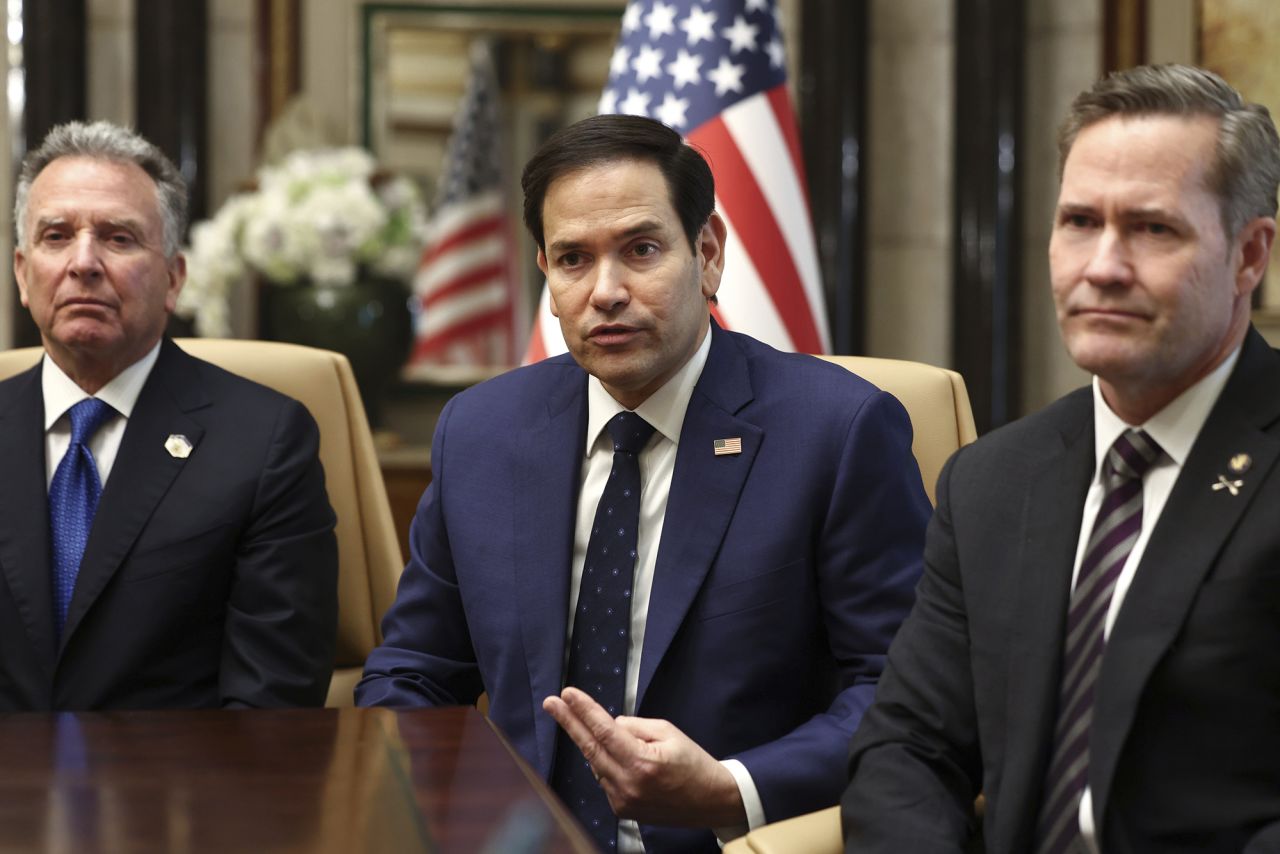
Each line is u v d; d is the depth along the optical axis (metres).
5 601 2.51
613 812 2.02
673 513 2.11
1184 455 1.67
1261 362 1.68
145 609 2.51
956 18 5.26
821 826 1.77
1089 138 1.62
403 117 5.34
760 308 3.33
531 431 2.26
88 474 2.60
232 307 5.26
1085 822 1.63
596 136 2.06
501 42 5.37
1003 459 1.83
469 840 1.23
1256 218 1.62
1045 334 5.34
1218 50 5.15
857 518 2.08
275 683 2.50
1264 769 1.58
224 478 2.58
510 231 5.38
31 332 5.11
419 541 2.35
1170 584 1.61
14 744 1.65
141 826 1.28
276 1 5.27
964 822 1.76
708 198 2.12
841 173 5.30
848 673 2.08
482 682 2.37
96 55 5.25
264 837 1.24
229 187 5.33
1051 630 1.71
